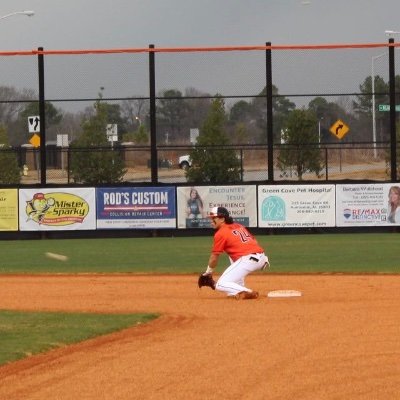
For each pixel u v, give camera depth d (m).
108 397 22.73
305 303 40.12
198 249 75.62
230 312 37.31
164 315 36.69
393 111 94.44
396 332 31.50
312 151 96.19
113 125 96.25
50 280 53.56
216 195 92.50
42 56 95.50
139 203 93.00
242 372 25.27
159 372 25.44
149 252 73.50
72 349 28.97
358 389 23.27
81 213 93.00
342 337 30.56
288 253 69.69
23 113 96.69
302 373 25.06
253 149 95.75
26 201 92.81
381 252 69.69
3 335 31.48
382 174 96.75
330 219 92.25
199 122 95.81
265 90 95.06
